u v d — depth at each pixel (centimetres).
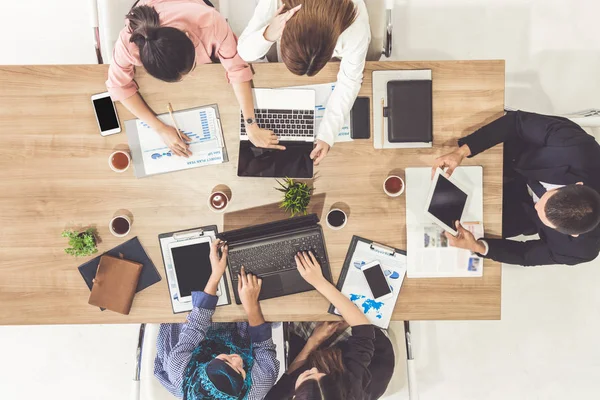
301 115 164
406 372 188
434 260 168
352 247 168
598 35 248
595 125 208
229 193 168
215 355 172
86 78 164
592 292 249
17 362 247
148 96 164
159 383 181
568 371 249
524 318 250
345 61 149
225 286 168
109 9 178
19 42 246
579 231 142
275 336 192
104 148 167
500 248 163
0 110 165
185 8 142
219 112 165
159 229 168
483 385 249
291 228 166
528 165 167
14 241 168
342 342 174
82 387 247
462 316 169
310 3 108
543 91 249
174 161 167
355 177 167
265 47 136
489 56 248
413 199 167
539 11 247
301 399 150
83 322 170
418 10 247
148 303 168
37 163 167
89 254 168
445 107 166
